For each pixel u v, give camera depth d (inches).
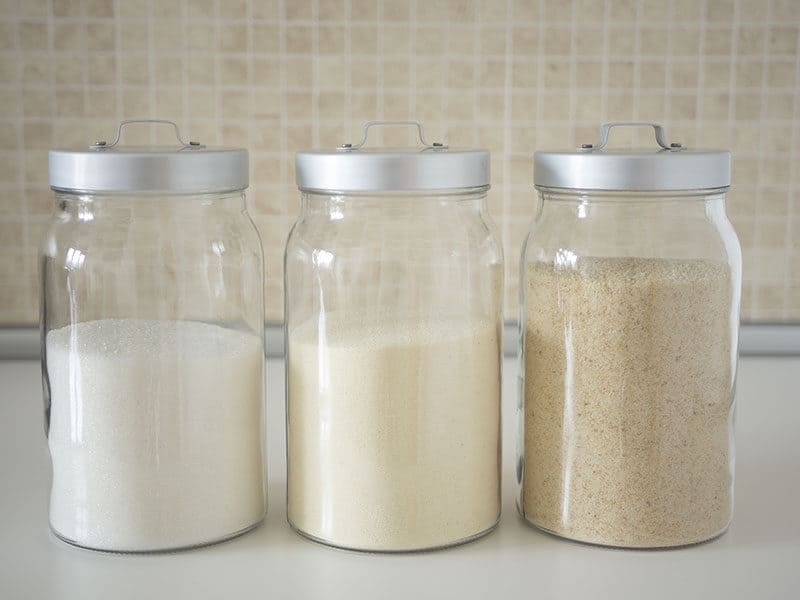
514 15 55.5
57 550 28.3
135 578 26.5
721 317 27.4
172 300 27.5
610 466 27.6
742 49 55.9
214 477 27.9
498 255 28.4
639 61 55.9
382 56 55.7
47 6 54.9
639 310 26.6
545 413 28.5
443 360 26.8
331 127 56.2
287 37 55.5
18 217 56.4
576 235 27.5
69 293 27.5
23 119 55.7
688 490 27.9
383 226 26.8
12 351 55.1
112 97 55.7
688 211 27.3
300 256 27.7
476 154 26.6
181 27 55.3
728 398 28.2
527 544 28.6
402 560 27.5
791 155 56.8
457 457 27.5
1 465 36.7
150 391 26.9
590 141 56.5
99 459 27.4
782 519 30.9
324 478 27.7
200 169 26.4
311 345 27.4
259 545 28.4
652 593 25.8
